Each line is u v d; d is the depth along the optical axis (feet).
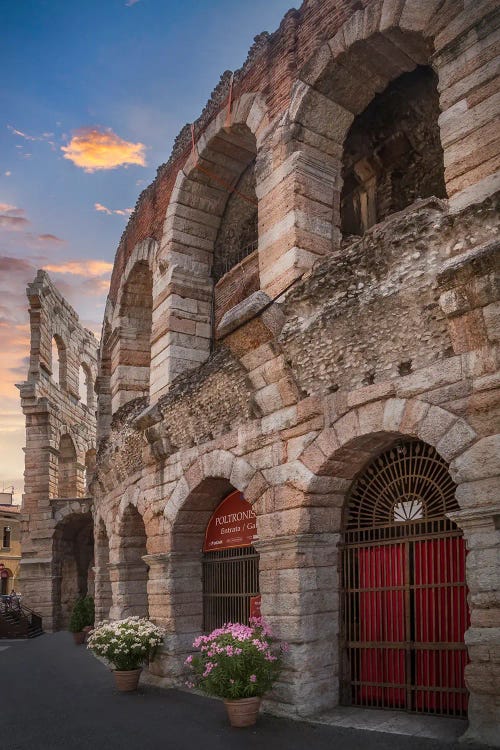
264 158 45.55
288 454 37.86
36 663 68.69
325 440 35.65
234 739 31.19
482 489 28.19
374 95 44.24
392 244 33.27
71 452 134.82
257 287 53.88
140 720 36.94
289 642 35.55
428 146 48.14
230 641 34.27
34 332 124.16
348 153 51.24
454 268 29.40
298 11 46.01
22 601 115.44
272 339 38.63
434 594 32.89
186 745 30.83
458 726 29.48
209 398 45.88
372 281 34.45
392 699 34.04
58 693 48.21
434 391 30.71
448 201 33.06
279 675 35.50
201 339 57.98
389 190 49.75
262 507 39.09
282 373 38.34
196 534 49.65
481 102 32.68
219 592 48.14
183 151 60.13
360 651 35.91
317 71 42.63
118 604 60.85
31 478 119.55
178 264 58.44
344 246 41.47
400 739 28.78
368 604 35.73
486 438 28.45
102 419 82.69
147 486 53.42
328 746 28.89
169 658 47.39
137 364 71.92
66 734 34.71
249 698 33.42
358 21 40.04
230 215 61.11
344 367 35.32
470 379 29.43
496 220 29.76
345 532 37.52
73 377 140.36
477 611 27.68
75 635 85.25
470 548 28.27
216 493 47.93
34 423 121.60
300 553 36.14
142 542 61.93
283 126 44.09
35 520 117.80
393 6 37.91
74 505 117.19
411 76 46.62
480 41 33.32
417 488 34.63
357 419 34.06
